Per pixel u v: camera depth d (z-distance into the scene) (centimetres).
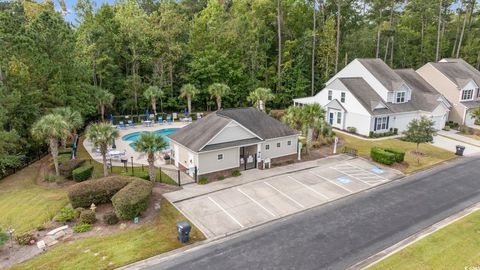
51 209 1734
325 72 5309
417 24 6469
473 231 1513
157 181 2181
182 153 2405
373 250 1412
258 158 2462
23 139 2514
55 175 2184
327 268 1289
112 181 1809
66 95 3023
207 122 2498
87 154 2786
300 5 5538
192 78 4700
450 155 2861
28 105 2650
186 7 6706
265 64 5300
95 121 4166
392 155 2523
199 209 1811
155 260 1343
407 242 1476
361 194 2041
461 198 1964
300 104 4472
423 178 2312
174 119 4312
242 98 5003
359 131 3553
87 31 3975
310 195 2017
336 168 2502
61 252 1373
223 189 2091
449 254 1332
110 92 4341
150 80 4594
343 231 1580
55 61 2941
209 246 1456
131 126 3956
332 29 5141
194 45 4831
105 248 1409
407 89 3750
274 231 1588
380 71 3919
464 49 5947
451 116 4112
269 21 5397
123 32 4328
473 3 5909
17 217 1661
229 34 4822
